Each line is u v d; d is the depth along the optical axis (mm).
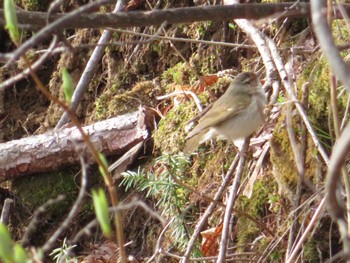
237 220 9859
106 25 7023
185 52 12797
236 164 8883
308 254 8750
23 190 12312
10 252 3785
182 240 9164
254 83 9562
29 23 6988
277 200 9289
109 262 11055
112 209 4500
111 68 13281
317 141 8148
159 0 12961
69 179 12172
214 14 7289
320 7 4336
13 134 13836
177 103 11875
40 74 14055
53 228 12125
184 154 9883
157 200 11125
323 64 9547
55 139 11883
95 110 12789
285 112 9602
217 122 9523
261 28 11461
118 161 11742
